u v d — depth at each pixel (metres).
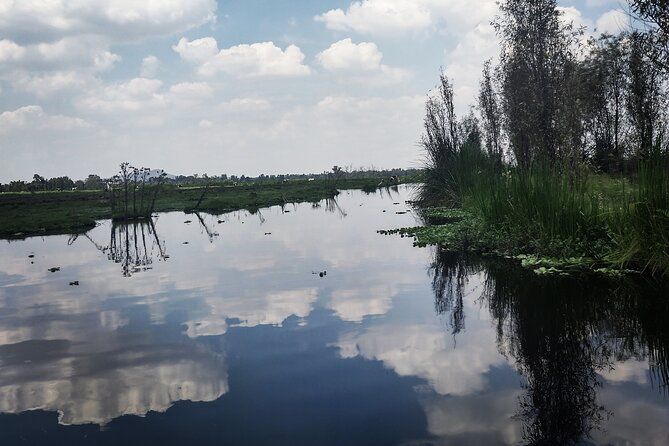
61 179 67.50
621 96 18.52
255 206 32.19
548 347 5.32
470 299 7.43
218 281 9.41
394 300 7.54
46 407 4.23
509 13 15.41
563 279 8.32
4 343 5.98
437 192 22.34
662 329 5.74
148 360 5.27
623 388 4.29
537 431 3.57
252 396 4.30
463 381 4.50
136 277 10.18
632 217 8.27
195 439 3.60
